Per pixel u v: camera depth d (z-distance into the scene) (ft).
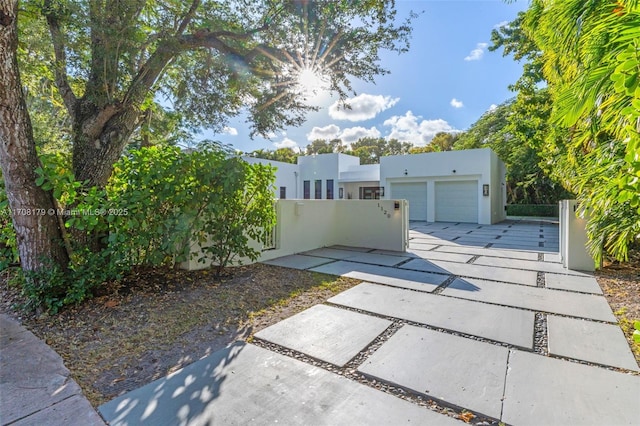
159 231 13.05
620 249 12.74
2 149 11.10
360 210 25.88
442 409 6.11
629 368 7.49
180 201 13.70
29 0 13.66
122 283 13.57
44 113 20.66
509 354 8.20
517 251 24.09
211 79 19.75
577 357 8.03
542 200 71.05
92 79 14.64
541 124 35.22
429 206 53.21
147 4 16.47
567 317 10.74
